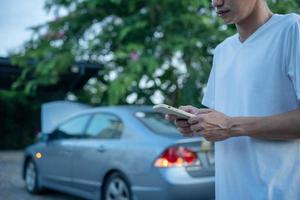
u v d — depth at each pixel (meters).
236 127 1.64
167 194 4.35
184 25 7.64
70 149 5.92
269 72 1.70
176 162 4.42
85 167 5.56
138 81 7.46
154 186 4.46
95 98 10.59
